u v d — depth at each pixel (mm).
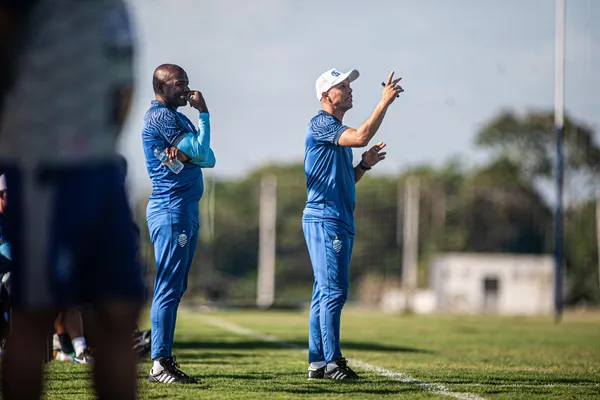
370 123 22125
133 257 11961
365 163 23875
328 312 23078
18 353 12102
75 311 28594
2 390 12234
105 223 11836
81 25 12031
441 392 21094
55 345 29328
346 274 23266
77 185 11781
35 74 11914
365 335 51438
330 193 23047
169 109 22156
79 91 11953
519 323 79625
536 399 20203
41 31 11953
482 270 188250
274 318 76938
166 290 21938
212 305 123812
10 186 11914
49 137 11852
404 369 27391
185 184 21938
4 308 20062
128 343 11945
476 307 187625
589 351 39094
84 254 11758
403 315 105188
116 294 11750
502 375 25859
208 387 21031
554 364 30609
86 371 25500
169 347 22094
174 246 21781
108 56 12125
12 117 11906
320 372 23641
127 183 12164
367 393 20484
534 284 188000
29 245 11766
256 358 31172
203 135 21922
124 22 12312
